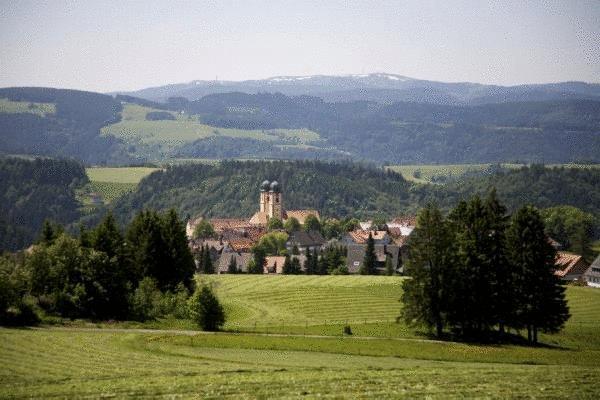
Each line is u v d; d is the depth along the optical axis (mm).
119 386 193000
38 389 189125
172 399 180125
